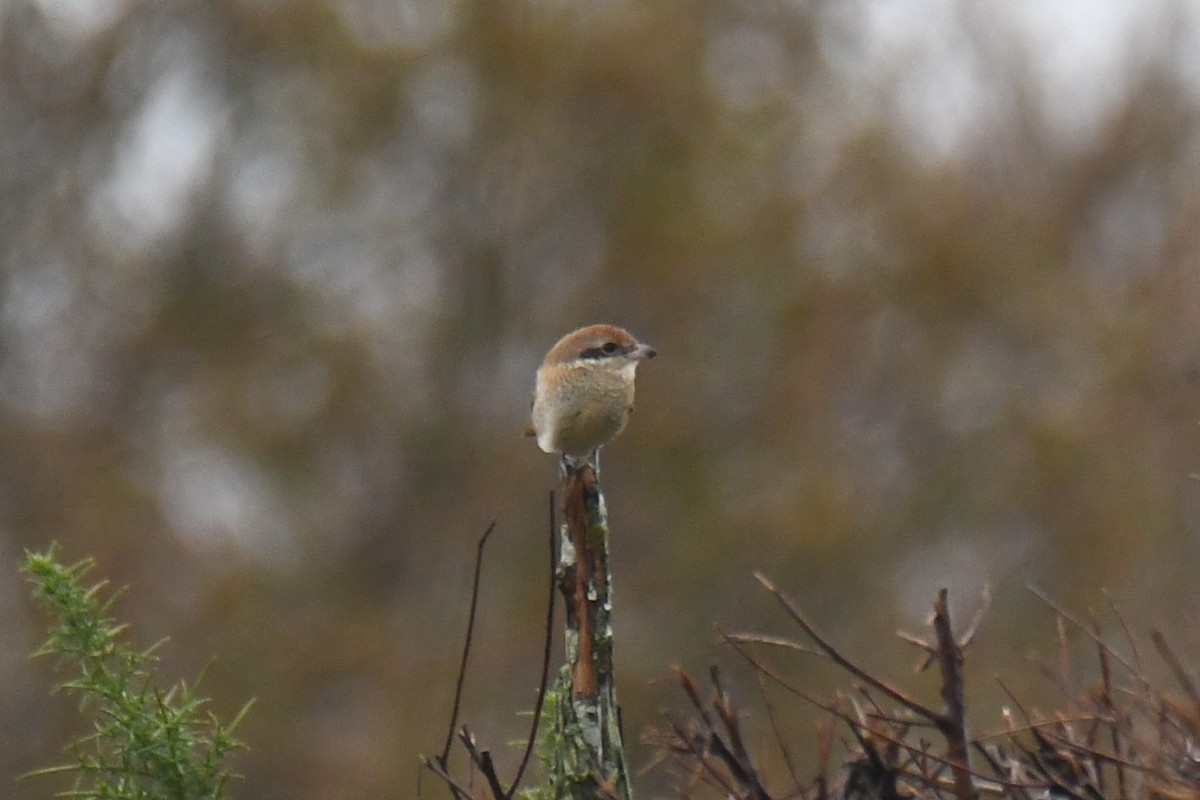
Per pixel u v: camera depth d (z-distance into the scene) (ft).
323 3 66.59
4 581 59.57
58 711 53.47
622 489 63.46
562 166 66.28
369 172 67.15
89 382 66.74
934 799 13.21
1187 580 56.65
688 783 13.65
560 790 13.15
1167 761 12.57
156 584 61.77
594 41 65.26
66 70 68.54
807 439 63.67
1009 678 44.57
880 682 12.19
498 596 62.85
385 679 60.59
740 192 66.08
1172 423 64.08
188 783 13.66
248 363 66.18
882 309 65.92
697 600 61.11
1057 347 66.69
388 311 67.77
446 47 66.23
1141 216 72.74
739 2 66.44
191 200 67.97
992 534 62.69
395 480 65.46
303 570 63.62
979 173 71.77
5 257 67.15
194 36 67.82
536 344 66.39
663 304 65.36
